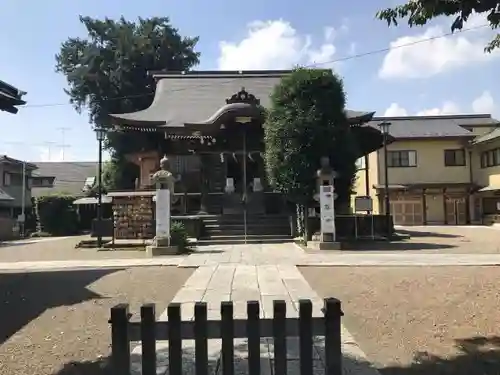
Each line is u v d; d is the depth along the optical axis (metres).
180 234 15.58
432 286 8.82
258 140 23.14
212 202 22.27
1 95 9.12
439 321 6.49
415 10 4.71
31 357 5.29
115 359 3.17
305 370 3.22
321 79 16.02
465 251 14.77
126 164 36.38
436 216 35.53
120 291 8.95
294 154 15.81
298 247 16.06
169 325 3.26
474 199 35.50
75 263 13.30
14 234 31.47
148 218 18.08
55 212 33.06
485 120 39.44
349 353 5.10
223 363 3.24
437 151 36.12
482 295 7.95
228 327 3.26
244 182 21.52
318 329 3.25
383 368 4.78
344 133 16.23
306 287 8.79
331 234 15.66
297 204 17.83
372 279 9.70
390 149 36.12
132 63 36.38
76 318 7.00
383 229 19.09
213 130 22.42
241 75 29.59
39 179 46.25
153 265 12.27
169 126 22.89
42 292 9.09
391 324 6.38
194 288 8.77
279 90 16.38
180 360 3.25
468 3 4.45
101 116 37.34
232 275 10.22
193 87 28.47
